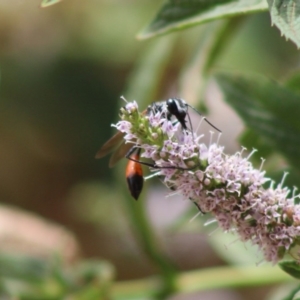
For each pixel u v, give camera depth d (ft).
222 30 1.39
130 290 1.45
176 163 1.11
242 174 1.12
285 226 1.12
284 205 1.12
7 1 2.25
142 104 1.49
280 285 1.60
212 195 1.12
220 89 1.26
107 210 2.22
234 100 1.26
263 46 2.03
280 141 1.24
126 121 1.11
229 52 2.01
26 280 1.44
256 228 1.12
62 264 1.46
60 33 2.29
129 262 2.23
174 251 2.24
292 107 1.24
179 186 1.12
